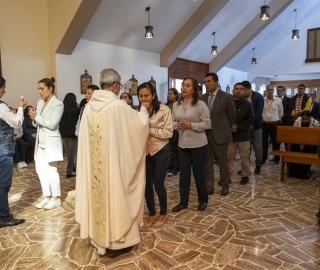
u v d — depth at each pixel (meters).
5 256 2.23
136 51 7.45
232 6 7.27
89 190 2.23
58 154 3.19
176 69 8.71
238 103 3.94
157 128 2.54
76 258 2.20
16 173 4.82
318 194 3.62
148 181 2.66
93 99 2.16
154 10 6.27
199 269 2.04
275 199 3.44
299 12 9.57
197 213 3.04
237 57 10.60
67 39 5.82
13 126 2.68
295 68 11.04
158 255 2.23
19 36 5.77
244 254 2.23
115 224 2.08
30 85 5.99
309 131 4.20
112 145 2.04
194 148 2.98
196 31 7.23
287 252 2.25
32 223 2.84
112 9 5.77
